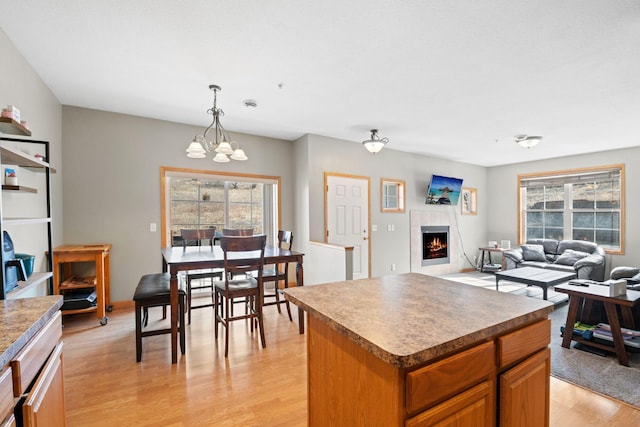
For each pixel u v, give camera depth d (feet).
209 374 7.17
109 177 12.03
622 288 8.30
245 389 6.57
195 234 11.62
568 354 8.53
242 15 6.24
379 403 2.86
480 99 10.52
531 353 3.70
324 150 15.42
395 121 12.93
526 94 10.04
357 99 10.63
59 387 3.91
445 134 14.84
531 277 12.84
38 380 3.30
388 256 17.85
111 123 12.06
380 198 17.57
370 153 17.11
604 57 7.69
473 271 21.84
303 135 15.31
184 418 5.64
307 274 14.94
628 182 16.80
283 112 11.95
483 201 23.08
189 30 6.76
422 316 3.52
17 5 5.96
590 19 6.22
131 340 9.09
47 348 3.61
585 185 18.60
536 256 18.51
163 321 10.66
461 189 21.44
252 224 17.16
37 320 3.36
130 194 12.39
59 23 6.53
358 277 16.52
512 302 4.11
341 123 13.33
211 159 14.11
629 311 8.87
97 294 10.25
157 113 12.21
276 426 5.46
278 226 15.92
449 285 5.18
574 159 18.99
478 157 20.15
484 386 3.16
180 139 13.38
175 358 7.68
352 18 6.31
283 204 16.07
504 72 8.57
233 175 14.66
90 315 11.27
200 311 11.92
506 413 3.29
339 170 15.92
